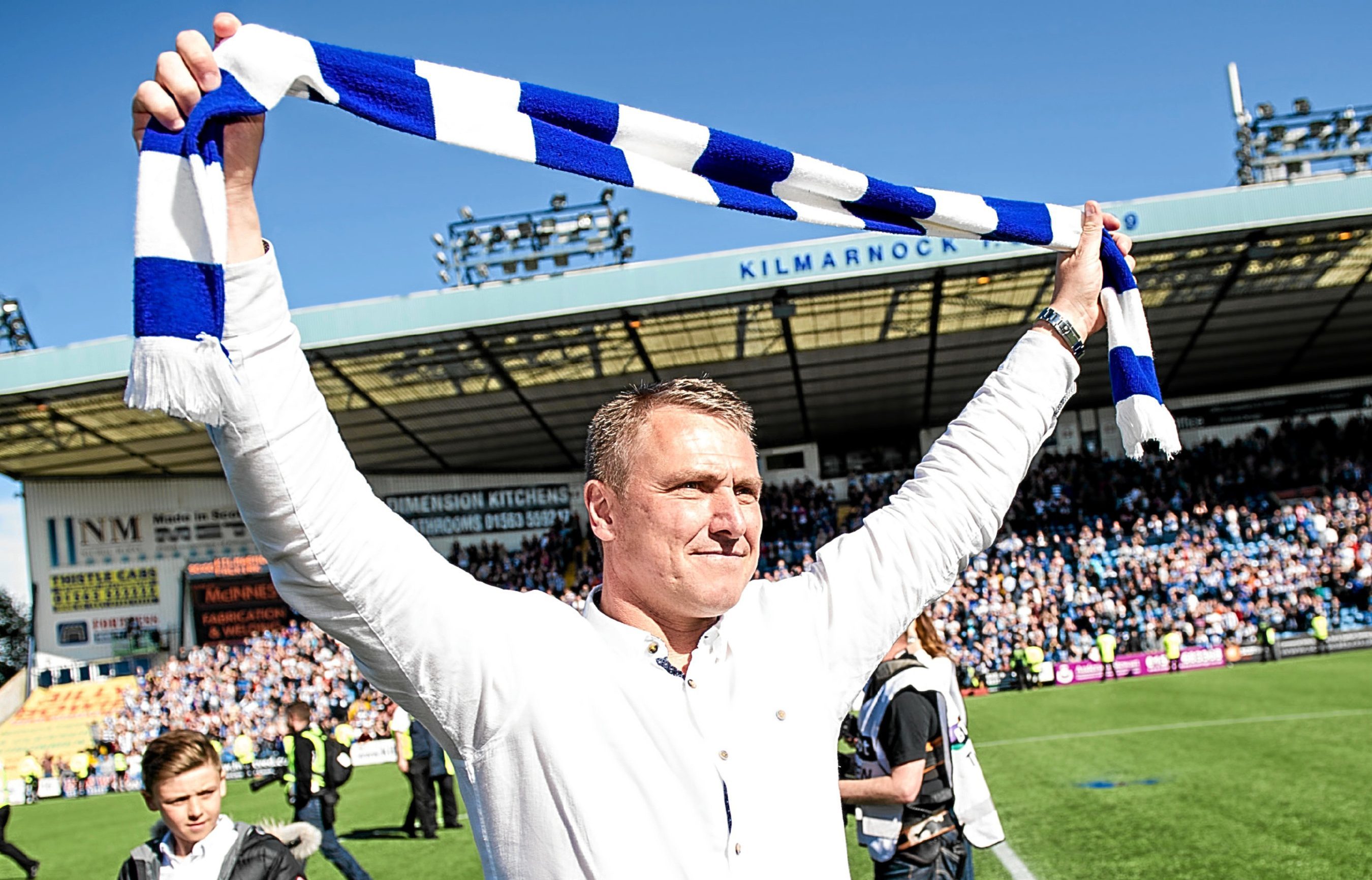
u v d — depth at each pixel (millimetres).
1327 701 14875
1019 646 23844
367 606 1427
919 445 34781
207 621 30859
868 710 4164
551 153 1555
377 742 23344
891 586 1872
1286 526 28219
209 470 32625
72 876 11539
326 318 22109
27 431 26750
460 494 33656
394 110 1444
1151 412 2129
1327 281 25172
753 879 1561
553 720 1530
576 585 32656
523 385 26453
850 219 1936
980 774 4465
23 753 29125
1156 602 25719
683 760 1571
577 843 1494
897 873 4027
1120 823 8398
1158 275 24031
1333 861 6715
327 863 10336
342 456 1424
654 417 1729
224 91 1287
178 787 3111
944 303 23875
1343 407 33031
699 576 1664
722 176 1762
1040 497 31266
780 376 27938
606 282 21984
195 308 1233
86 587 31766
